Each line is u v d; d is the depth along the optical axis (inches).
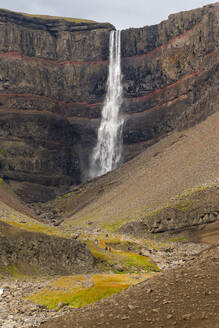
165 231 5743.1
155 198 6633.9
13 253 2952.8
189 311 1055.6
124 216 6530.5
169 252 4618.6
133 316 1138.0
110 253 3754.9
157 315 1090.7
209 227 5531.5
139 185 7667.3
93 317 1253.7
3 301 2187.5
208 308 1040.8
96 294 2107.5
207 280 1212.5
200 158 7194.9
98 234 5280.5
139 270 3336.6
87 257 3184.1
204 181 6289.4
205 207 5689.0
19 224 4709.6
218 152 7007.9
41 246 3078.2
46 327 1337.4
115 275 2844.5
